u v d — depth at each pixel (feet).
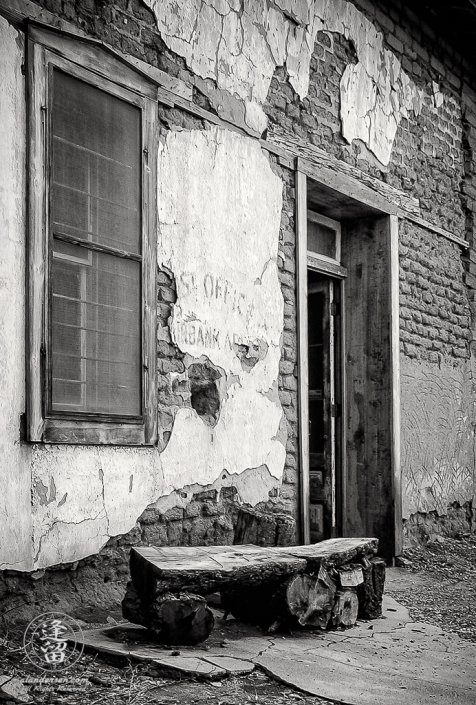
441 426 26.91
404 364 24.94
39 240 14.15
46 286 14.23
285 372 20.01
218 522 17.70
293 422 20.15
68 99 14.92
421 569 22.91
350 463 24.48
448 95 28.22
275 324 19.76
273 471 19.35
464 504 28.14
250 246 19.13
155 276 16.62
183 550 14.35
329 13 22.25
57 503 14.19
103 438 15.07
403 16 25.68
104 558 15.15
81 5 15.29
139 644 12.84
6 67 13.78
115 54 15.76
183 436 16.98
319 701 11.38
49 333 14.21
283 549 15.29
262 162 19.63
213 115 18.24
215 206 18.17
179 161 17.34
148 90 16.65
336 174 22.08
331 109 22.27
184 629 12.91
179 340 17.10
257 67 19.62
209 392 17.98
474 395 29.09
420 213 26.17
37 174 14.17
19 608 13.66
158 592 12.74
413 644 14.57
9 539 13.37
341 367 24.61
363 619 16.15
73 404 14.67
